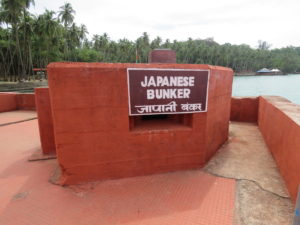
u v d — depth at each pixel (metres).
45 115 5.21
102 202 3.36
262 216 2.95
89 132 3.78
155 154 4.21
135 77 3.71
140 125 4.50
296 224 1.85
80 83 3.54
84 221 2.92
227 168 4.55
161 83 3.85
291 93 29.80
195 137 4.37
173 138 4.25
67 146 3.74
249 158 5.12
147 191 3.66
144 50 67.38
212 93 4.52
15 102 12.02
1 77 44.81
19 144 6.32
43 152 5.40
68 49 53.66
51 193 3.63
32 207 3.25
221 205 3.23
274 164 4.74
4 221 2.95
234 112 9.58
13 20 33.78
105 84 3.64
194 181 3.99
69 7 44.50
